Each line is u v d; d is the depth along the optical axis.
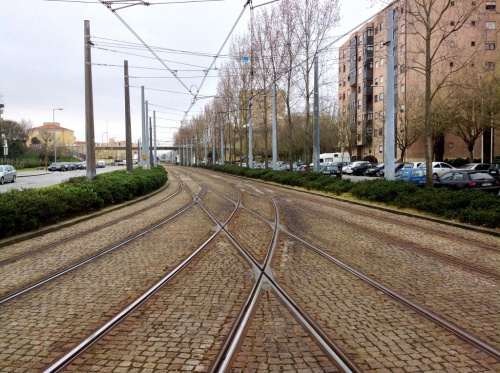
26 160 65.88
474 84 28.06
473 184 17.88
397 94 41.59
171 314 4.51
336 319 4.32
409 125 38.16
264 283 5.66
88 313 4.57
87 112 16.67
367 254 7.43
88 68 16.53
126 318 4.40
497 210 9.91
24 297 5.17
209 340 3.83
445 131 35.03
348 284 5.60
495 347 3.67
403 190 14.47
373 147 54.72
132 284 5.68
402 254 7.43
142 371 3.27
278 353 3.56
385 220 11.82
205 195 21.06
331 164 43.47
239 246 8.19
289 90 28.95
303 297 5.04
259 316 4.42
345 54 63.66
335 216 12.69
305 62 26.33
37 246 8.44
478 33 31.45
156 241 8.85
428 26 14.47
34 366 3.37
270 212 13.73
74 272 6.38
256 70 32.22
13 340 3.88
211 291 5.32
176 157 149.25
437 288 5.41
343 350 3.60
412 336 3.90
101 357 3.52
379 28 51.03
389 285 5.55
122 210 15.15
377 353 3.55
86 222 11.97
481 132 33.88
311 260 7.00
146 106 37.31
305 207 15.26
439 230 10.04
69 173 48.19
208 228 10.54
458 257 7.18
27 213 9.66
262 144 67.81
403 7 17.06
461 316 4.42
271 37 28.48
